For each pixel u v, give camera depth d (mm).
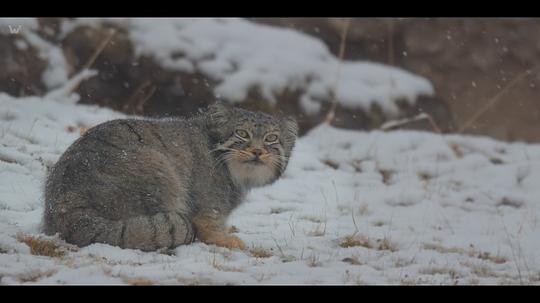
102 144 15445
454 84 32938
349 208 21281
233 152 16281
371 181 24266
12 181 19078
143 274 12820
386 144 27625
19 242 14219
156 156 15547
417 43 33281
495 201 23359
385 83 31438
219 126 16422
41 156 21094
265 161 16469
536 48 33844
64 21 28969
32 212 17391
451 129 31953
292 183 22969
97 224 14500
